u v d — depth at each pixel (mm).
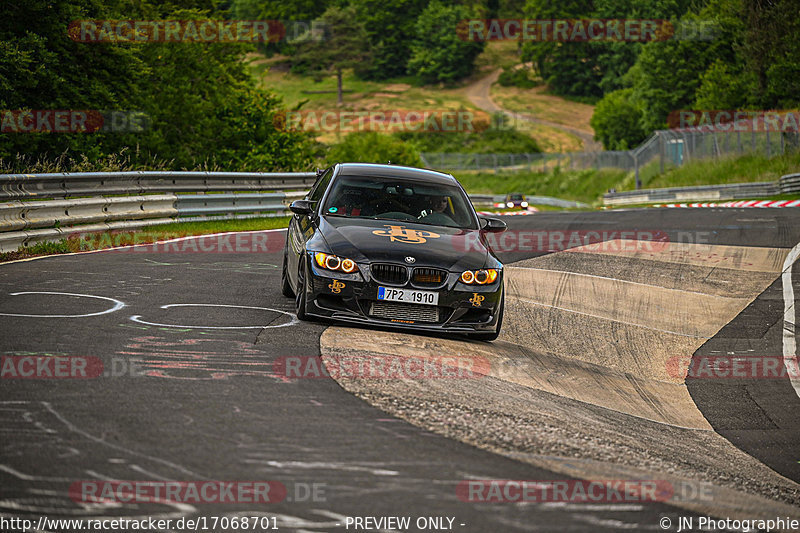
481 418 15281
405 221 24531
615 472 13258
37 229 35188
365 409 14977
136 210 44344
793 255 45469
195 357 17750
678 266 41781
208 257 35719
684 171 162125
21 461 11305
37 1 79938
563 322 28484
